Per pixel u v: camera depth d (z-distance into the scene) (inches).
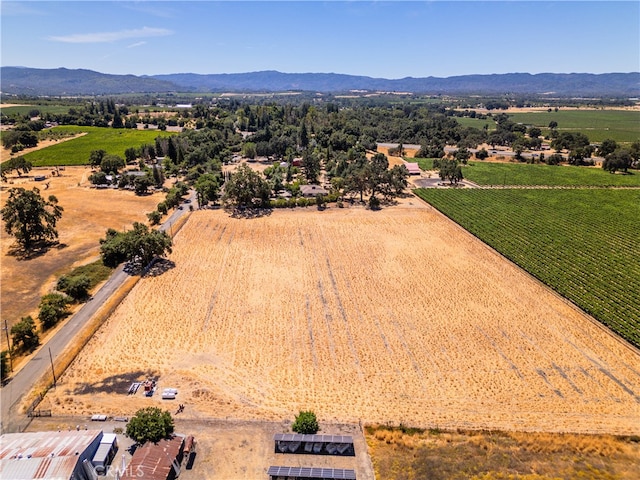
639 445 1866.4
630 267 3745.1
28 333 2447.1
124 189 6151.6
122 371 2310.5
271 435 1891.0
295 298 3149.6
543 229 4645.7
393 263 3799.2
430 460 1758.1
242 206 5364.2
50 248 3937.0
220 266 3659.0
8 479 1499.8
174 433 1868.8
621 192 6289.4
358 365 2417.6
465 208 5369.1
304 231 4554.6
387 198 5871.1
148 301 3048.7
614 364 2476.6
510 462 1748.3
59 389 2155.5
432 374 2354.8
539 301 3186.5
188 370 2335.1
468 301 3159.5
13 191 3969.0
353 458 1775.3
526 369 2412.6
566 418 2050.9
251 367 2379.4
